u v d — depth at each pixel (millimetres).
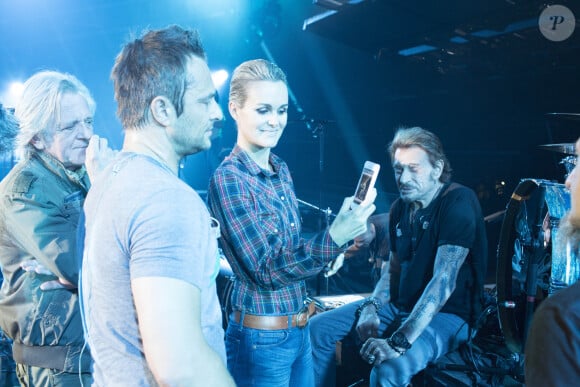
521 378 2029
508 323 1934
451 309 2295
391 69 9359
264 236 1489
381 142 10867
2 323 1411
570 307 709
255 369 1598
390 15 4965
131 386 767
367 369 2662
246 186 1562
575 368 690
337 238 1365
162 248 718
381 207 9422
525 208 1895
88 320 843
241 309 1615
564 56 5523
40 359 1370
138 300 712
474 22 5000
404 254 2410
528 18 4699
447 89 7723
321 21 5266
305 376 1757
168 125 853
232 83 1606
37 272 1354
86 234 845
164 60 818
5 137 1391
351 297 3449
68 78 1484
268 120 1565
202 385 708
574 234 866
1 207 1362
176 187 783
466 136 8258
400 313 2416
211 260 861
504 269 1949
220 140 7055
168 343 685
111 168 849
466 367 2186
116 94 871
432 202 2299
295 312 1636
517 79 6523
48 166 1445
